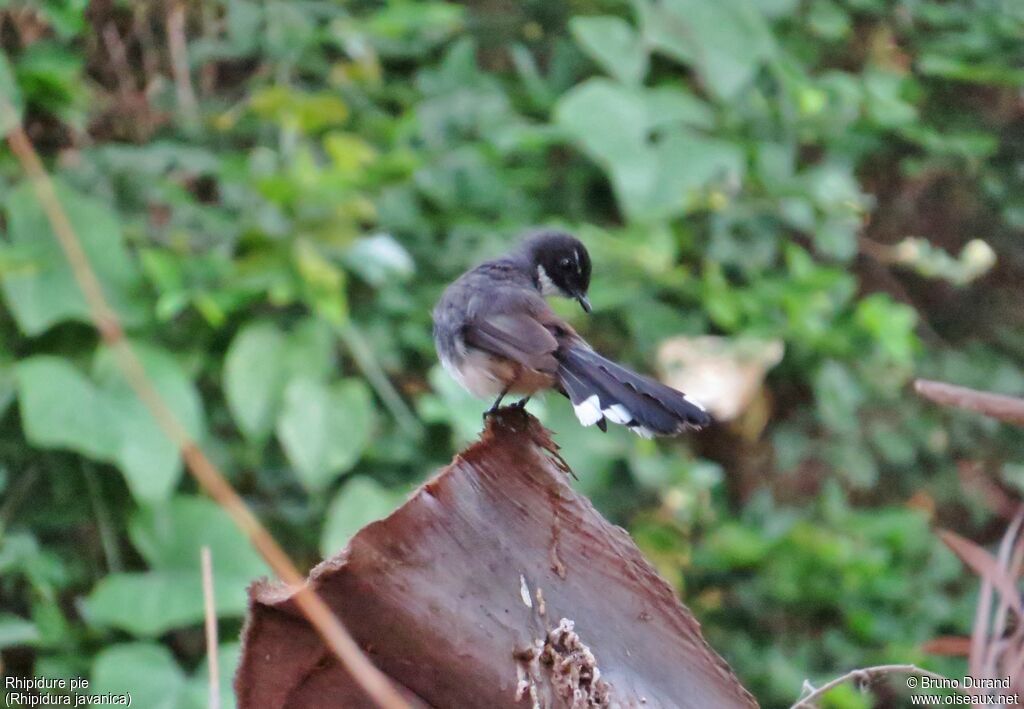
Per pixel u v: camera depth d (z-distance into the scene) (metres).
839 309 12.43
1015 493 12.93
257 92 11.30
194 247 10.34
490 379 6.76
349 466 9.69
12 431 9.80
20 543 9.48
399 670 4.50
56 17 10.39
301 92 11.27
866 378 12.25
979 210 13.59
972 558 4.79
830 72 12.79
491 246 10.87
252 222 10.18
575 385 6.00
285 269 9.97
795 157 12.58
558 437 10.74
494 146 11.28
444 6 11.70
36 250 9.38
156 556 9.42
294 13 11.72
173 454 9.29
